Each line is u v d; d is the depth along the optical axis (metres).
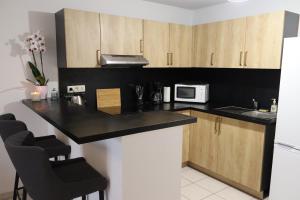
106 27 2.70
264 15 2.59
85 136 1.20
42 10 2.60
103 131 1.30
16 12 2.46
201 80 3.82
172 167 1.68
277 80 2.86
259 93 3.06
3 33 2.42
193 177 3.08
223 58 3.06
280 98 2.26
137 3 3.25
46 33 2.65
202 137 3.10
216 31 3.11
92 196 1.81
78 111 1.94
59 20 2.56
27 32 2.54
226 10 3.38
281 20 2.46
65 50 2.48
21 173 1.27
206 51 3.27
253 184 2.60
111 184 1.53
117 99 3.27
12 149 1.18
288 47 2.16
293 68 2.14
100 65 2.70
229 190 2.78
